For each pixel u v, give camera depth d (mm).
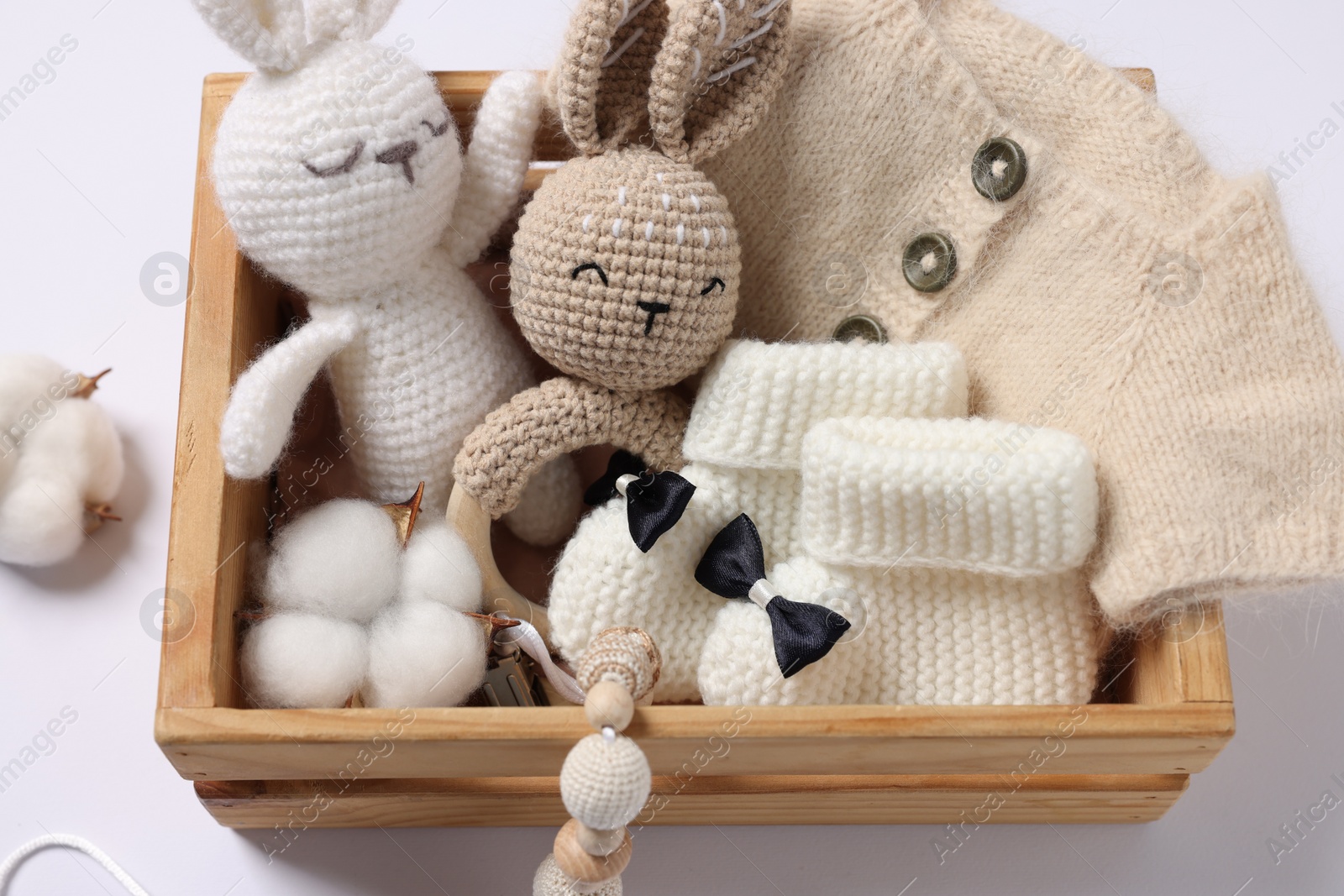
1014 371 851
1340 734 960
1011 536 764
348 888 920
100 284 1129
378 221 800
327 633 808
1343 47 1188
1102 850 930
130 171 1173
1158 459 758
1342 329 934
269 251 812
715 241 801
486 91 891
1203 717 748
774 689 797
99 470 1014
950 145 849
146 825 943
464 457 853
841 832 938
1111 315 798
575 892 770
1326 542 718
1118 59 1174
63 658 1003
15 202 1151
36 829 942
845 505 774
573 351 810
